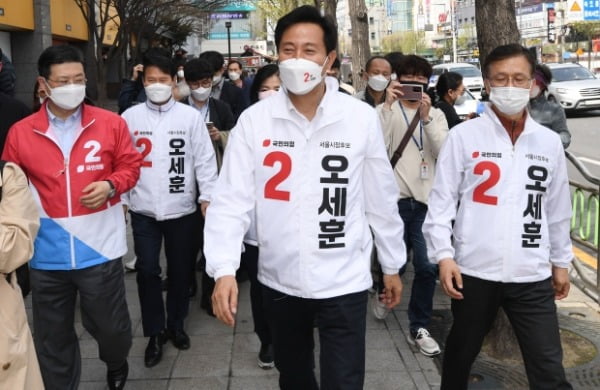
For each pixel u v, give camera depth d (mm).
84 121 3105
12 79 4402
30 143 3051
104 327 3236
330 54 2465
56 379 3252
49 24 16172
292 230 2436
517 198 2754
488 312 2840
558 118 4695
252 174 2484
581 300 4957
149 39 24641
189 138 4051
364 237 2541
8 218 2441
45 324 3199
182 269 4188
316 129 2414
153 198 3973
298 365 2695
